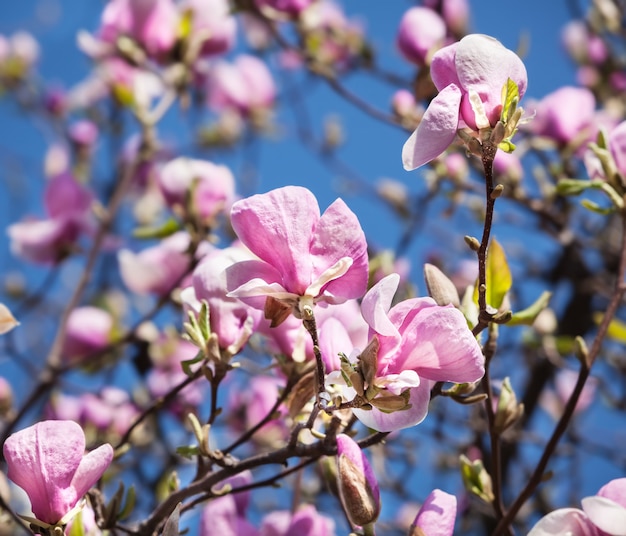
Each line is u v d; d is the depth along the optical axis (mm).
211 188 1915
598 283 2713
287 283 1418
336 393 1413
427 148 1395
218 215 1999
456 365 1380
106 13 2410
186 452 1540
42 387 2049
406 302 1387
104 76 2604
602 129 1636
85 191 2602
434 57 1424
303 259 1416
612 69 3221
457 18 2426
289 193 1420
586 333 2783
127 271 2078
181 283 2045
